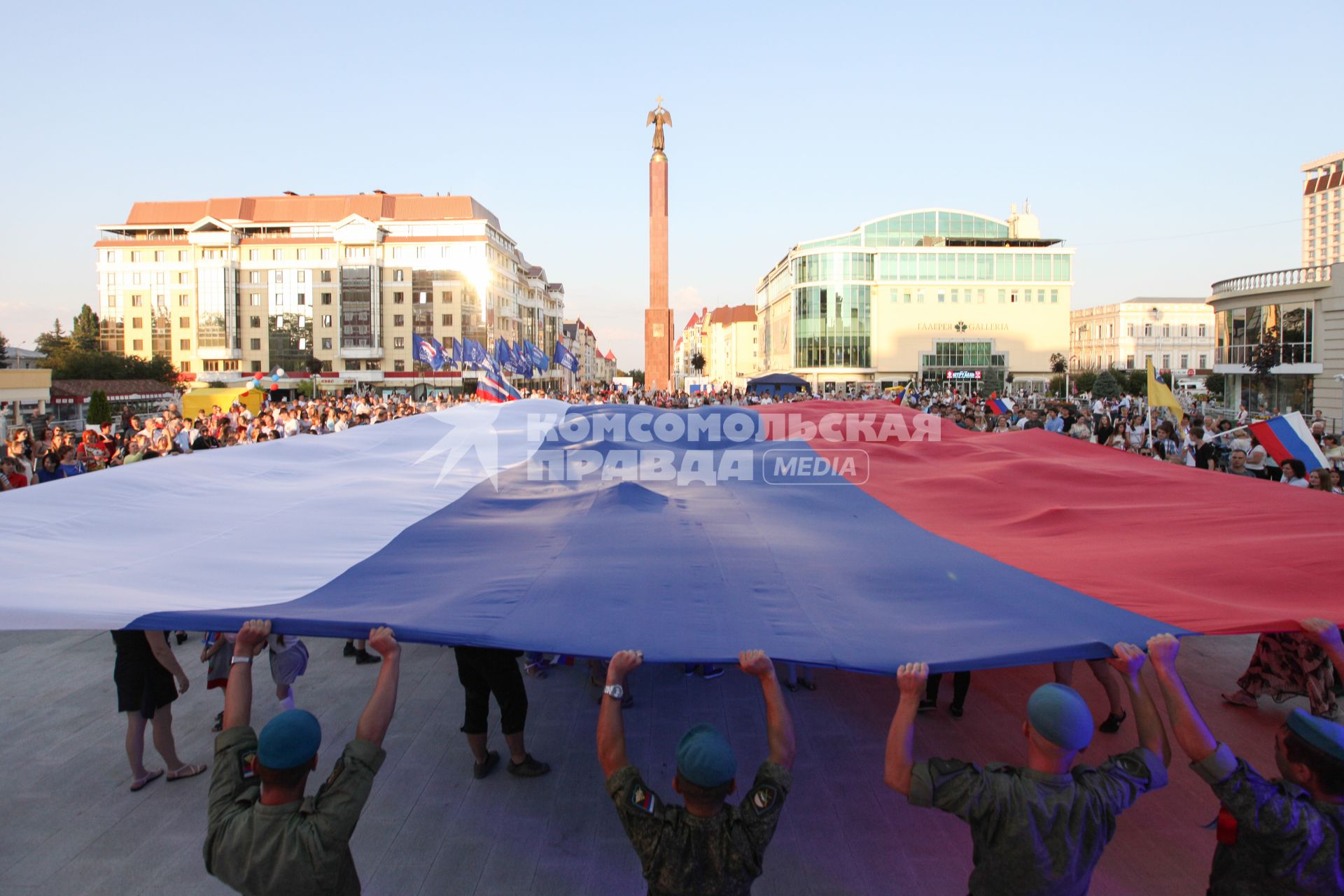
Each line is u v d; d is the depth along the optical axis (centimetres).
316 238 7325
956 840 413
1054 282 7131
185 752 520
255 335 7400
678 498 621
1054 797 251
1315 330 3008
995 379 6962
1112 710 534
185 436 1423
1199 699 594
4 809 452
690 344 17775
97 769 500
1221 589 380
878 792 461
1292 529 485
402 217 7600
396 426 866
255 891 252
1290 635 544
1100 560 437
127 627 295
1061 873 247
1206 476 661
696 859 249
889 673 280
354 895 266
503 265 8350
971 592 380
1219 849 275
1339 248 14250
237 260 7338
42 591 323
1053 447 847
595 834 424
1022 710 571
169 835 426
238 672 292
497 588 363
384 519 514
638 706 593
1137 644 303
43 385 3102
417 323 7425
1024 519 551
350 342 7331
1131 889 370
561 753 520
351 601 342
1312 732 258
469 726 480
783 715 279
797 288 7312
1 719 574
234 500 523
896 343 7119
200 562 393
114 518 446
